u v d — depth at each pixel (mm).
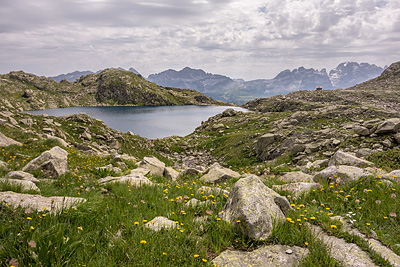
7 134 24328
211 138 90500
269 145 49094
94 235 4395
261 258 4020
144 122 157250
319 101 177375
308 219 5367
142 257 3740
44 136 30125
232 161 55625
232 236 4645
